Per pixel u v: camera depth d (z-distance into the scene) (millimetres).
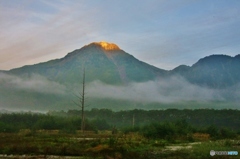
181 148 38625
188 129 74062
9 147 34844
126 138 52969
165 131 62844
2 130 76125
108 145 36406
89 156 30422
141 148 37812
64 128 80375
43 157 29312
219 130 85125
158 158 29016
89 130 90250
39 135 60125
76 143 41469
